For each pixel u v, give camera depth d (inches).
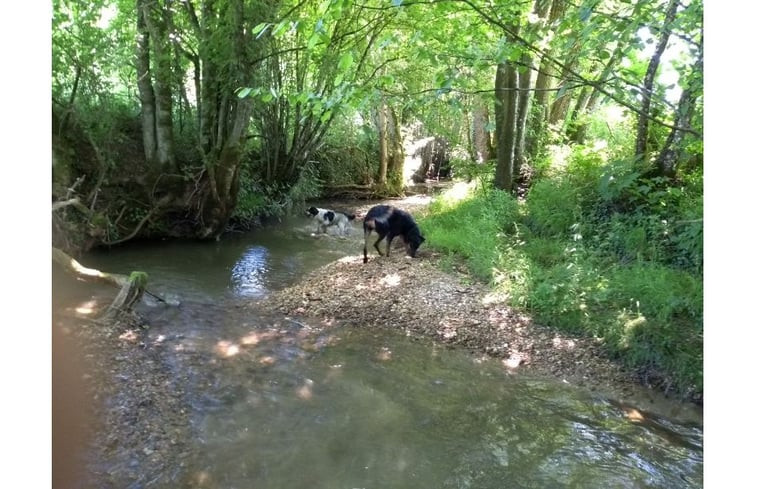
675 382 191.0
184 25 382.9
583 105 535.5
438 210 480.1
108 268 331.0
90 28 331.6
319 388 187.8
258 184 537.6
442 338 236.5
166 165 401.7
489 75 406.6
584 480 142.3
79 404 153.3
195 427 155.7
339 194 681.6
